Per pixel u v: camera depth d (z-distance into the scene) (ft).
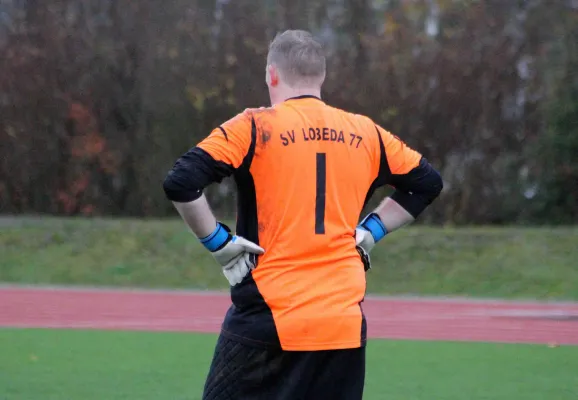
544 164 251.19
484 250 179.83
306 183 32.30
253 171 32.24
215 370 32.63
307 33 35.01
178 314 120.98
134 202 274.16
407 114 262.06
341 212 32.83
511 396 65.62
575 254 177.06
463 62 262.67
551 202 250.98
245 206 32.76
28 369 74.28
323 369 31.94
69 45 270.46
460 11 267.18
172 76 272.10
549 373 75.82
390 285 162.91
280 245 32.07
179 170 31.30
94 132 270.46
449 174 262.47
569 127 247.09
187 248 181.68
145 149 273.33
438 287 161.38
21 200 268.82
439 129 262.67
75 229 195.00
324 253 32.27
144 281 165.48
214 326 108.06
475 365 79.61
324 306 31.65
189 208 31.53
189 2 272.92
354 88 261.24
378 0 269.85
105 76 271.69
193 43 271.69
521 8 265.34
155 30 273.33
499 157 261.24
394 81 262.06
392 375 73.92
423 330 107.86
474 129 263.29
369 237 34.47
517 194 256.52
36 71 267.39
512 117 262.67
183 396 63.82
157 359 80.12
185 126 272.51
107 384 68.03
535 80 263.08
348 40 267.39
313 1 270.87
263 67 269.44
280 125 32.58
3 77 265.34
